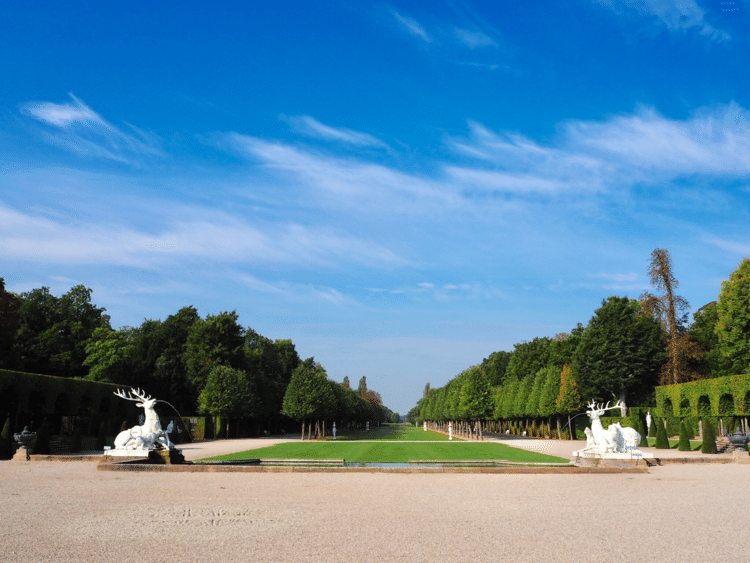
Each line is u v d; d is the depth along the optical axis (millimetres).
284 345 113125
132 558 9555
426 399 145125
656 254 74250
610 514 13758
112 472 22984
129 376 73125
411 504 15148
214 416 71750
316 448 45531
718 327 60250
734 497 16625
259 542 10703
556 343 95062
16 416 45938
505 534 11500
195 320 88125
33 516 13094
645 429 62438
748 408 46812
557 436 74312
